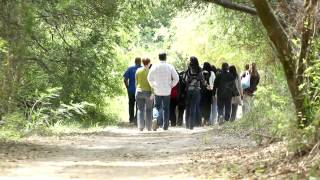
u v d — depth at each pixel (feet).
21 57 99.71
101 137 106.22
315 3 58.59
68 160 71.97
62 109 125.80
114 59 162.40
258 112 85.71
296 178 51.60
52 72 137.08
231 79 140.26
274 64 91.35
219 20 136.36
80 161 71.26
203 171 61.46
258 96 83.87
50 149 83.20
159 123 126.82
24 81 112.16
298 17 60.85
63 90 137.39
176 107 143.13
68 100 139.44
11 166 65.36
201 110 142.92
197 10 121.29
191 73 128.77
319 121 57.57
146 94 126.93
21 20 97.91
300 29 59.88
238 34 130.62
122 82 166.30
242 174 57.88
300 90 59.62
